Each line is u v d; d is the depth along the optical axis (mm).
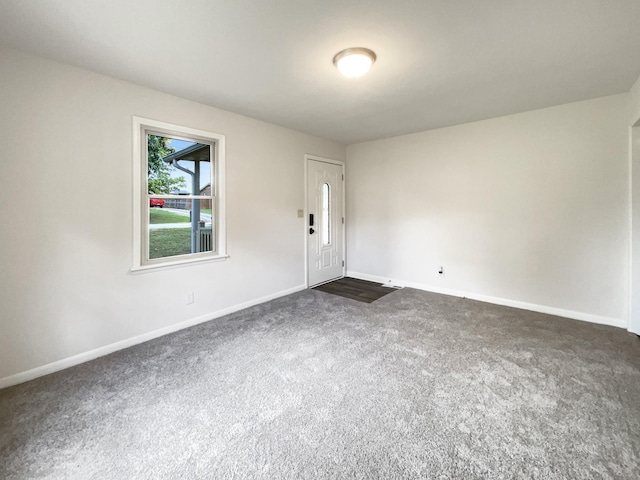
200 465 1371
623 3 1600
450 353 2408
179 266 2932
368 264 4957
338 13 1686
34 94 2092
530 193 3396
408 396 1860
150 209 2834
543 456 1408
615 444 1474
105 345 2465
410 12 1677
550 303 3336
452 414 1697
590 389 1916
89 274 2373
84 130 2316
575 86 2688
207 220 3281
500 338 2688
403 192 4465
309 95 2855
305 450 1454
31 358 2121
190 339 2711
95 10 1642
